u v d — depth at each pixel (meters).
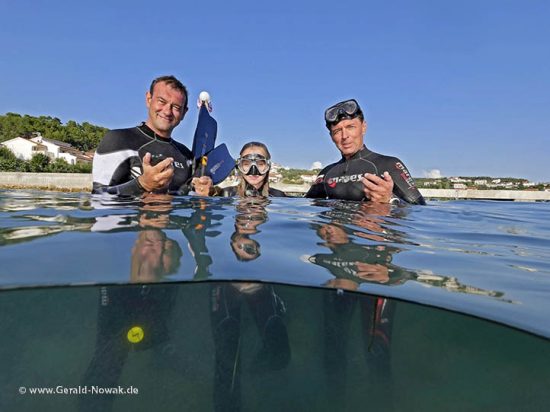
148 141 1.38
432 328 0.51
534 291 0.53
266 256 0.62
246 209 1.09
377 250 0.69
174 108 1.39
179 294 0.54
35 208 0.96
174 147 1.46
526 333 0.43
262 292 0.55
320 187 1.62
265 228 0.82
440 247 0.75
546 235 0.96
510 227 1.09
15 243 0.62
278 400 0.60
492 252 0.74
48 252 0.58
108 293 0.51
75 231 0.70
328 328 0.60
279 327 0.61
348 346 0.60
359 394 0.59
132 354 0.60
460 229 0.98
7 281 0.47
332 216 1.02
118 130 1.35
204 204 1.14
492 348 0.48
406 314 0.52
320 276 0.55
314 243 0.72
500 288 0.54
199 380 0.63
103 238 0.66
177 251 0.61
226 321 0.61
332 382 0.61
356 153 1.47
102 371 0.60
